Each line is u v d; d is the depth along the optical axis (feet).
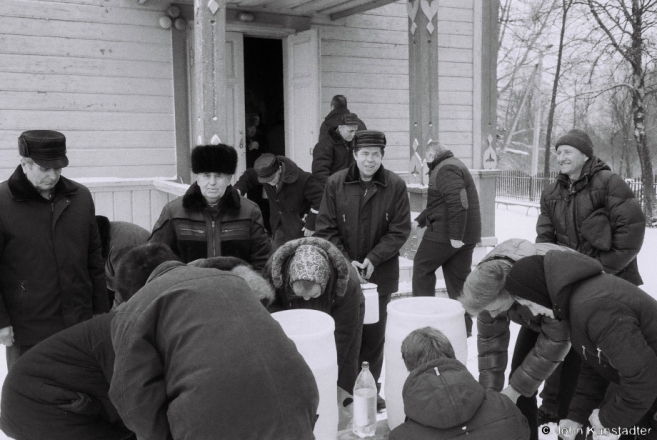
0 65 20.90
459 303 7.91
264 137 30.22
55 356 6.58
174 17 23.04
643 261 29.01
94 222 10.67
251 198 25.09
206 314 5.23
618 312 6.69
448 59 27.84
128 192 21.47
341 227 12.48
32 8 21.15
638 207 11.18
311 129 24.89
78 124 22.17
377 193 12.24
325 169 17.47
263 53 31.96
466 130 28.55
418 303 8.09
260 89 32.19
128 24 22.59
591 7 58.49
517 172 71.87
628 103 77.46
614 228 11.27
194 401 4.91
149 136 23.30
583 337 6.98
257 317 5.43
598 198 11.43
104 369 6.47
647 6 55.47
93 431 6.73
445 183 15.38
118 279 6.36
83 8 21.84
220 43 16.05
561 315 7.07
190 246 10.27
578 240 11.81
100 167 22.62
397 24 27.32
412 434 6.31
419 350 6.63
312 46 24.36
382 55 27.12
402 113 27.71
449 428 6.17
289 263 8.07
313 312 7.36
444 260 16.02
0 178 21.17
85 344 6.56
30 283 9.89
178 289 5.38
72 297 10.24
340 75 26.37
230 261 7.48
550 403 10.93
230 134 24.99
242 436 4.93
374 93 27.09
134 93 22.91
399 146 27.76
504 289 7.66
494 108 24.77
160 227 10.32
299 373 5.37
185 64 23.49
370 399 7.32
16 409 6.63
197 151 9.93
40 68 21.45
